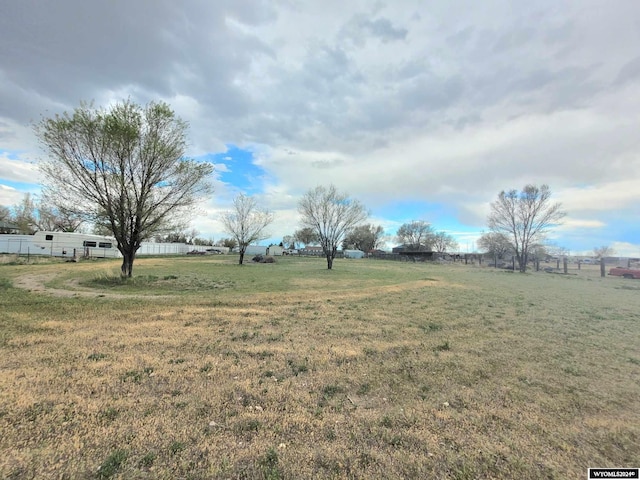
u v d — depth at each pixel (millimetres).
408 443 2551
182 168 14875
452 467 2275
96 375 3750
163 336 5527
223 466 2232
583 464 2342
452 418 2961
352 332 6082
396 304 9188
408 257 58344
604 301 10625
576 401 3346
